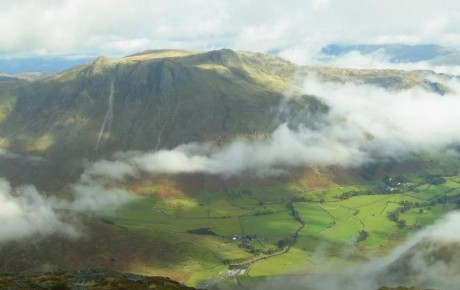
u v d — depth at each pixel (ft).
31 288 337.93
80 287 357.00
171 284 380.78
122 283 366.22
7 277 378.12
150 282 380.17
